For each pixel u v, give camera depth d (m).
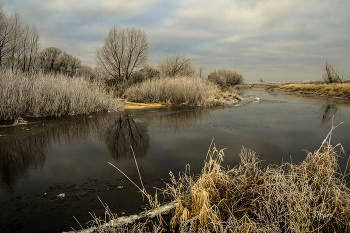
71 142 6.20
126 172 4.24
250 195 2.99
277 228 2.41
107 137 6.75
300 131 7.65
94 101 11.84
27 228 2.60
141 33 22.14
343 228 2.55
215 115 10.92
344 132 7.52
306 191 2.72
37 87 10.24
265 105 15.66
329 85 31.53
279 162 4.77
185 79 18.05
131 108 13.38
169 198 3.30
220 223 2.44
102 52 21.73
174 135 7.03
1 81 9.36
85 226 2.64
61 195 3.37
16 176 4.06
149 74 24.00
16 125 7.96
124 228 2.59
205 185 3.01
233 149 5.66
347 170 4.35
